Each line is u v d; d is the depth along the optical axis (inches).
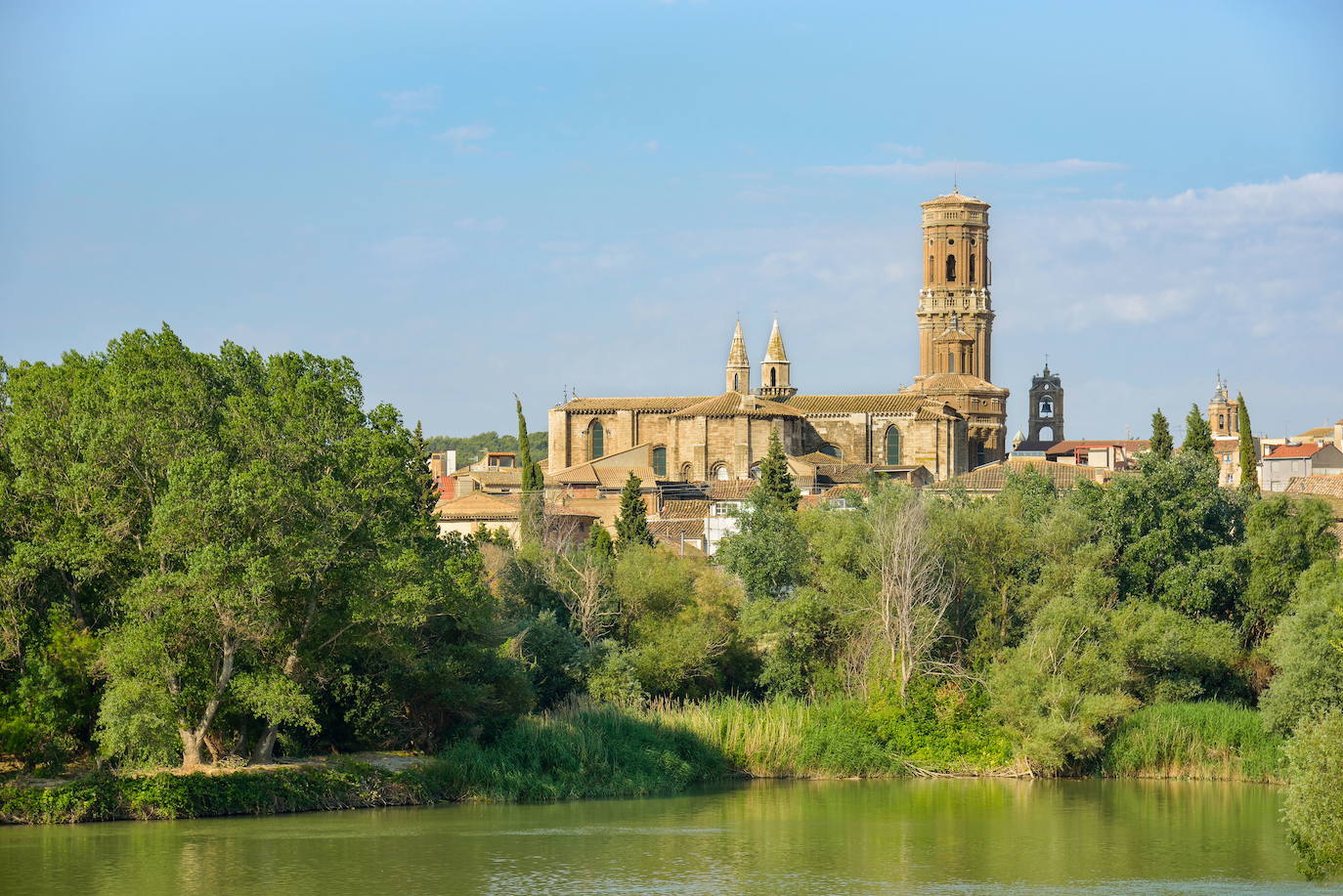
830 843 3002.0
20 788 2984.7
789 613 4163.4
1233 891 2620.6
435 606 3427.7
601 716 3695.9
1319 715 3577.8
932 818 3270.2
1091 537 4549.7
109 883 2549.2
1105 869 2792.8
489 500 6648.6
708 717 3885.3
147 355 3280.0
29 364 3486.7
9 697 2992.1
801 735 3900.1
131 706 2957.7
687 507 7180.1
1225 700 4165.8
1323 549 4377.5
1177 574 4434.1
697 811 3334.2
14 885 2519.7
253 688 3068.4
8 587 3085.6
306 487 3139.8
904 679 3996.1
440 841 2938.0
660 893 2588.6
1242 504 4997.5
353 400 3371.1
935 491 4899.1
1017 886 2659.9
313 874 2655.0
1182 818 3277.6
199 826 2979.8
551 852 2876.5
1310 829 2335.1
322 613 3206.2
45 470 3189.0
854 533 4308.6
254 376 3442.4
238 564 3016.7
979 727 3939.5
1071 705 3848.4
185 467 3014.3
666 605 4306.1
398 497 3272.6
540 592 4306.1
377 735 3427.7
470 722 3531.0
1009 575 4352.9
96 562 3105.3
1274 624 4311.0
